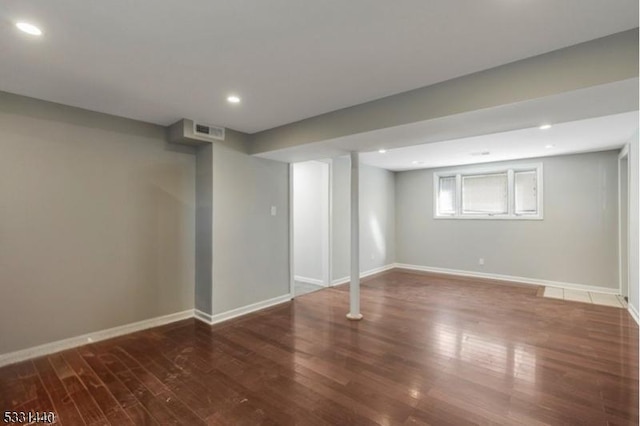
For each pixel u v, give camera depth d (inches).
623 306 170.1
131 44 76.8
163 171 148.2
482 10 64.4
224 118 136.9
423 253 278.2
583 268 205.8
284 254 185.2
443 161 236.8
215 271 150.1
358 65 88.7
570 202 209.8
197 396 89.3
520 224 229.1
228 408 83.8
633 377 98.3
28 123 112.2
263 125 147.8
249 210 165.6
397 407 83.9
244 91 106.7
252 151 163.2
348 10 64.2
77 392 91.4
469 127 110.8
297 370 103.5
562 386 93.4
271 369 104.2
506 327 140.6
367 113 117.0
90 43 76.2
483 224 245.8
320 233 225.6
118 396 89.3
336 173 225.6
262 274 172.1
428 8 63.7
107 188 131.1
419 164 252.7
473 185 252.8
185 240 156.1
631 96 82.0
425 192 276.4
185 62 86.4
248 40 75.5
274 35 73.5
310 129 135.9
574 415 80.2
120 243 134.9
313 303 180.2
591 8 63.7
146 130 142.6
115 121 133.2
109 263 131.7
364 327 141.9
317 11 64.5
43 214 115.7
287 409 83.3
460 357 112.1
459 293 199.5
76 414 81.5
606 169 197.6
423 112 103.3
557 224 214.5
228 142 155.2
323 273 221.8
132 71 91.5
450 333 134.2
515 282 228.5
